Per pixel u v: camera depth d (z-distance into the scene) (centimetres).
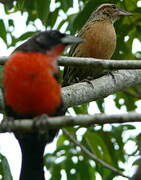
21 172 1001
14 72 921
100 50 1491
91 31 1496
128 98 1634
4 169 1192
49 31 1002
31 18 1509
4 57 1091
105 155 1491
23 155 999
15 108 950
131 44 1597
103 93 1225
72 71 1456
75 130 1489
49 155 1519
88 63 1140
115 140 1534
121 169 1481
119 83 1255
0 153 1209
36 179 997
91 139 1493
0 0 1346
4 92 951
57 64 1067
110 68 1140
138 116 862
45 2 1416
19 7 1477
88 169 1491
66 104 1160
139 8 1578
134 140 1564
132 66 1138
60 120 862
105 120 862
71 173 1494
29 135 972
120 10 1554
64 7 1466
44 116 873
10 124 879
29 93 927
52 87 941
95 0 1427
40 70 926
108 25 1515
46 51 959
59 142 1538
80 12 1427
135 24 1576
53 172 1498
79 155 1502
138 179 1023
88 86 1203
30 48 961
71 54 1512
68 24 1470
